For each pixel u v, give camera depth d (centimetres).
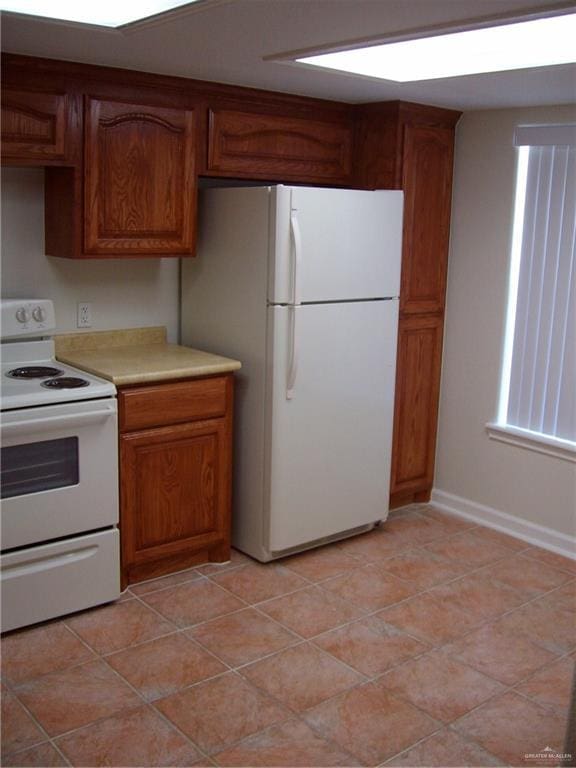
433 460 429
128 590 327
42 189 330
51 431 283
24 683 263
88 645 286
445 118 385
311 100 362
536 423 385
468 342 407
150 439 318
